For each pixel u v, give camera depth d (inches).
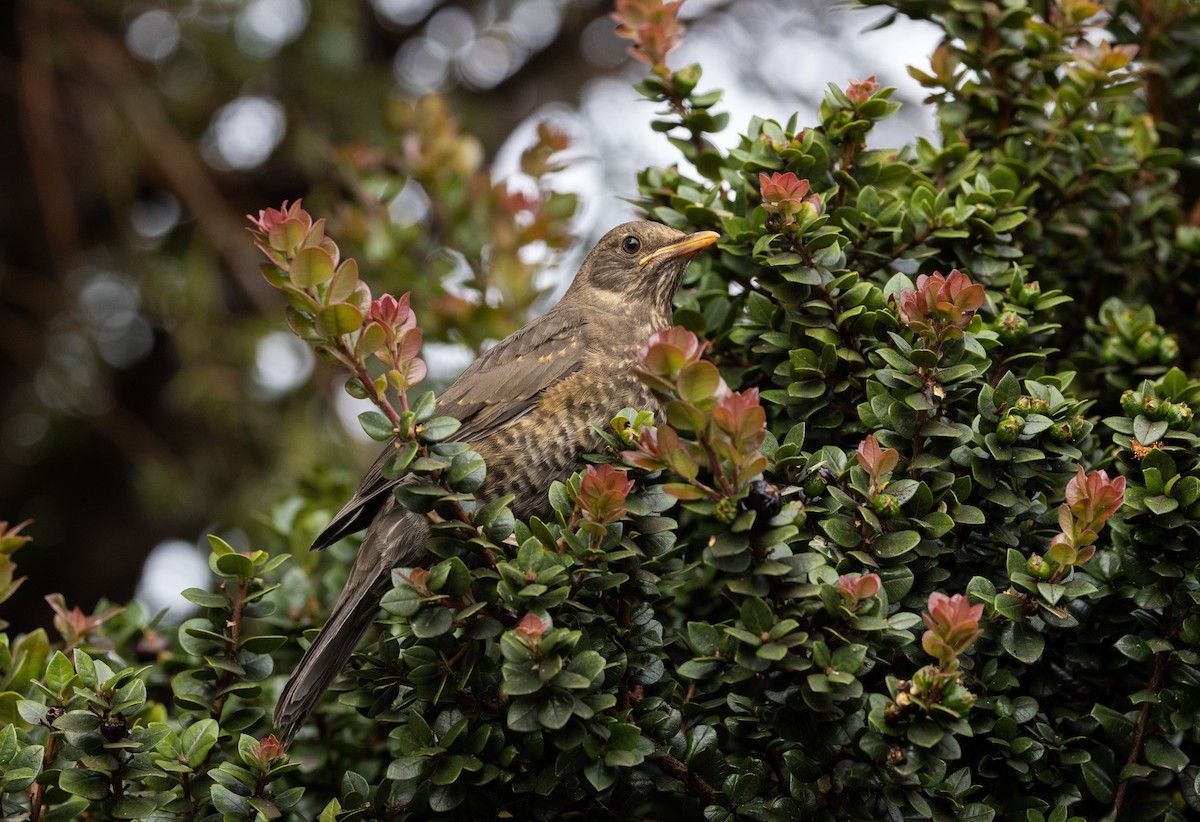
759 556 218.2
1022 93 331.3
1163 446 243.9
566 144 463.8
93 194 674.2
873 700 215.9
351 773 257.1
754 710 247.6
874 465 232.2
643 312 362.0
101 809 261.7
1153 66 340.2
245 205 680.4
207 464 623.8
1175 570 237.9
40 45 626.5
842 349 265.4
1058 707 259.6
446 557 237.1
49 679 254.7
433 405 231.8
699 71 317.7
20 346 647.1
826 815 233.9
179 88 658.2
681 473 214.4
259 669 273.0
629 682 246.2
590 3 744.3
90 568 697.0
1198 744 262.4
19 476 687.7
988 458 243.0
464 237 452.8
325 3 655.1
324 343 228.7
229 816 246.8
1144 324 302.0
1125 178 320.8
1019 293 284.5
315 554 343.6
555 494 247.4
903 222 286.4
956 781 235.5
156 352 700.0
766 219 274.7
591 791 245.8
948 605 210.4
